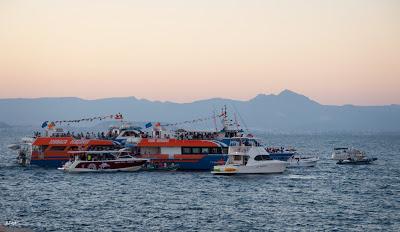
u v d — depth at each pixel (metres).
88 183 134.75
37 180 140.12
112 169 156.00
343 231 85.50
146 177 146.25
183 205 106.25
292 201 111.56
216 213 98.50
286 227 87.88
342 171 173.50
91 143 163.62
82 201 109.75
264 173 151.75
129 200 111.38
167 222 90.81
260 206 105.69
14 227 83.75
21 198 112.75
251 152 151.00
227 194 119.75
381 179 152.50
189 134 166.00
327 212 100.06
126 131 171.38
